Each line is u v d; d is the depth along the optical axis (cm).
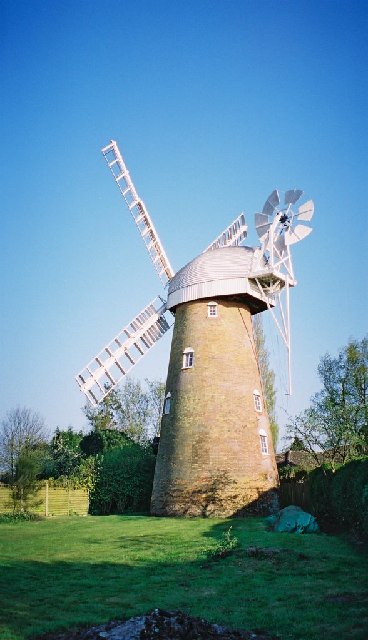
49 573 1526
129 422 5872
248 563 1597
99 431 5322
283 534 2036
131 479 3716
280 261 3084
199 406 2973
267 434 3088
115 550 1892
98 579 1445
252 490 2845
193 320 3167
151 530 2352
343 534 2039
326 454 3353
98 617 1067
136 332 3534
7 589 1320
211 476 2828
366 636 905
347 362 4397
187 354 3127
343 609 1080
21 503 3231
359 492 1888
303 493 2755
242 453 2892
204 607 1144
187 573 1506
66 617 1069
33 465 3350
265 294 3184
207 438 2897
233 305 3188
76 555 1809
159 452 3108
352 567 1475
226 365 3042
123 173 3634
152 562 1672
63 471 4603
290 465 4569
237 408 2975
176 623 927
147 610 1120
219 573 1491
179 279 3325
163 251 3678
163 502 2941
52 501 3528
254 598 1209
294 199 3155
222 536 2073
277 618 1039
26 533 2389
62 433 5234
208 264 3212
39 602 1198
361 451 3266
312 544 1823
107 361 3403
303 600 1169
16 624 1014
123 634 891
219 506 2773
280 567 1528
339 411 3161
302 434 3159
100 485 3725
